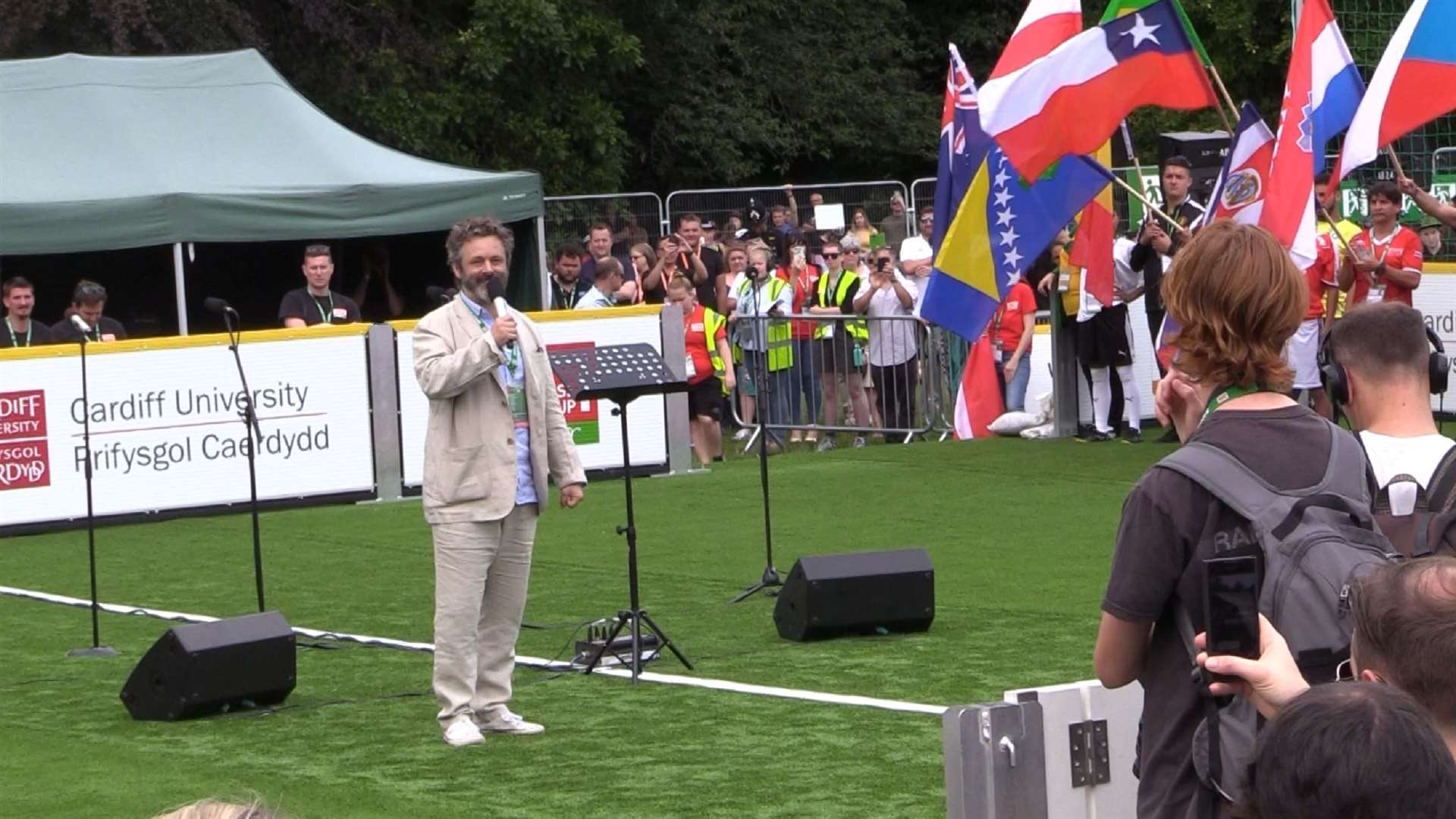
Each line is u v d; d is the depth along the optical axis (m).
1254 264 3.99
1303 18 13.01
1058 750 4.82
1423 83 13.13
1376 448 4.57
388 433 16.80
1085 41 12.94
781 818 7.08
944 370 20.16
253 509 10.02
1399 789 2.38
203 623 9.30
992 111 12.90
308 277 17.61
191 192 18.92
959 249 14.02
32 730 9.01
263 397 16.36
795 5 41.47
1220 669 3.59
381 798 7.54
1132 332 19.48
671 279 19.19
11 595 12.92
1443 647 2.88
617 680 9.74
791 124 40.91
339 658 10.58
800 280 22.83
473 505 8.40
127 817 7.30
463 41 33.81
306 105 21.52
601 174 36.19
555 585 12.60
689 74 39.59
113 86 20.41
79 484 15.76
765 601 11.80
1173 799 3.92
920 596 10.56
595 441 17.53
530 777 7.87
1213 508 3.88
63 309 23.61
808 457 18.50
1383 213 15.53
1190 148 18.86
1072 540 13.56
